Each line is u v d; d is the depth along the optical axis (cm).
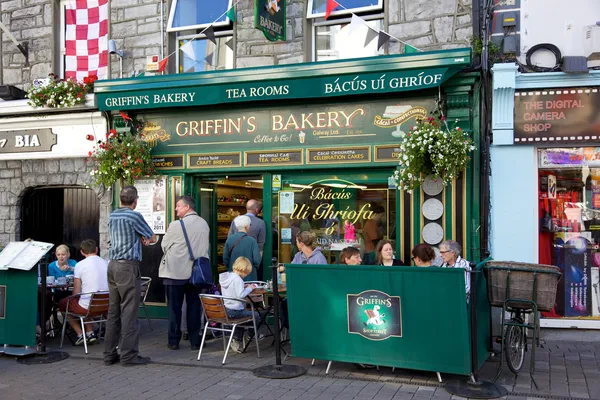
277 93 843
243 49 927
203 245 731
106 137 955
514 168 787
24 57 1055
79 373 630
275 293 626
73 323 768
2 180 1045
